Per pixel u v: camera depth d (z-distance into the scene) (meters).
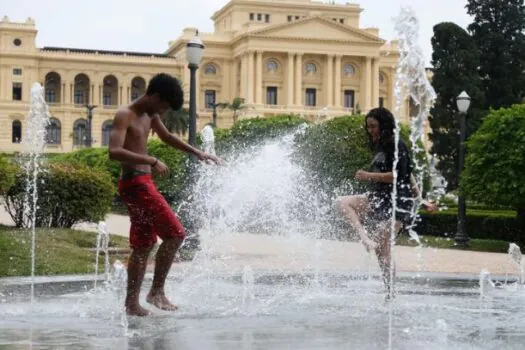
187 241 18.36
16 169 19.42
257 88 100.12
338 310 6.77
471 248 25.91
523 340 5.12
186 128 81.56
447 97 57.47
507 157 25.69
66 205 19.70
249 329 5.58
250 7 110.19
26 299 7.68
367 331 5.50
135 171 6.57
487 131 26.56
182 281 10.05
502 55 63.38
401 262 16.95
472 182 26.47
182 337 5.18
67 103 101.81
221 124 102.94
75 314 6.46
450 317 6.36
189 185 19.03
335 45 101.75
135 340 5.04
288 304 7.29
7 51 99.38
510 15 63.62
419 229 31.59
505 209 33.66
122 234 25.09
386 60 107.88
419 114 8.23
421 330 5.57
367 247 7.20
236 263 15.24
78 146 101.81
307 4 111.69
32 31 100.31
